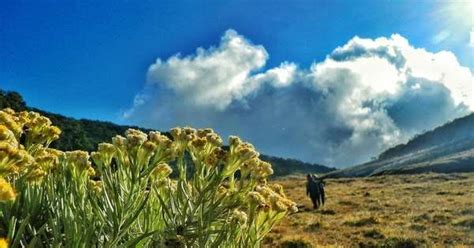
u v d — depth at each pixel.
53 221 2.67
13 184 2.87
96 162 2.91
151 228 3.12
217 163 2.93
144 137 2.81
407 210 24.91
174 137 3.02
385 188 40.84
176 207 2.99
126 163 2.94
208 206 2.95
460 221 19.58
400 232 18.30
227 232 2.80
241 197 2.98
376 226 19.80
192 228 2.83
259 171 3.00
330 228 20.03
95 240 2.70
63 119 56.31
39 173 2.92
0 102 27.34
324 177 108.81
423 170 68.38
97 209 2.85
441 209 23.95
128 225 2.69
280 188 3.41
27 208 2.88
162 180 3.33
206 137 2.98
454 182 40.22
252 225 2.90
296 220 21.88
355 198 33.81
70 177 3.05
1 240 1.87
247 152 2.92
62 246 2.69
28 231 2.84
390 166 94.69
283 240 16.97
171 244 2.77
